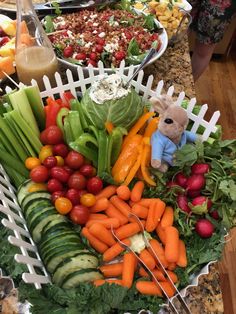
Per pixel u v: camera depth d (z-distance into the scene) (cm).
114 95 78
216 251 69
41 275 63
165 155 77
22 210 74
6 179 78
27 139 80
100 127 81
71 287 64
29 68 91
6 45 99
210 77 231
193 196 78
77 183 75
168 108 73
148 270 66
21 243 62
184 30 123
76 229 73
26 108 80
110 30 109
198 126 86
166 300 65
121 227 73
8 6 121
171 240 70
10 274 63
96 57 102
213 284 69
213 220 74
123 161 80
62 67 104
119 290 60
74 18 113
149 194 79
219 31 171
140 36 108
